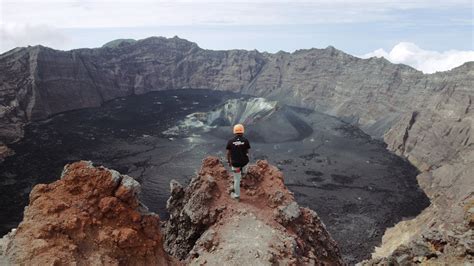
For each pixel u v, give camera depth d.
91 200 11.78
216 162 19.30
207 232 15.78
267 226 16.09
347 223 55.69
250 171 18.83
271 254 14.04
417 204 63.00
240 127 17.34
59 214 11.06
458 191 56.34
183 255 17.38
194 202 17.34
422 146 84.88
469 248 13.88
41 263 9.52
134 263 11.55
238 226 15.95
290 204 17.61
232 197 17.70
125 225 11.90
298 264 14.77
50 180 69.25
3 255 9.80
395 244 45.38
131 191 12.30
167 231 20.45
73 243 10.59
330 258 18.69
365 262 18.27
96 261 10.55
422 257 14.92
